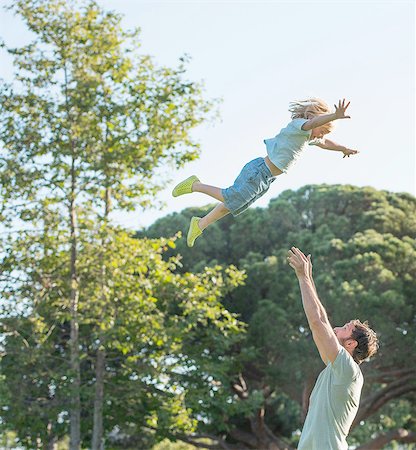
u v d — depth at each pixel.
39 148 22.98
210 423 31.84
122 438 37.03
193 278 24.86
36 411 25.11
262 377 33.72
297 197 37.09
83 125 22.88
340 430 6.43
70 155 23.05
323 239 33.91
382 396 32.91
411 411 39.19
